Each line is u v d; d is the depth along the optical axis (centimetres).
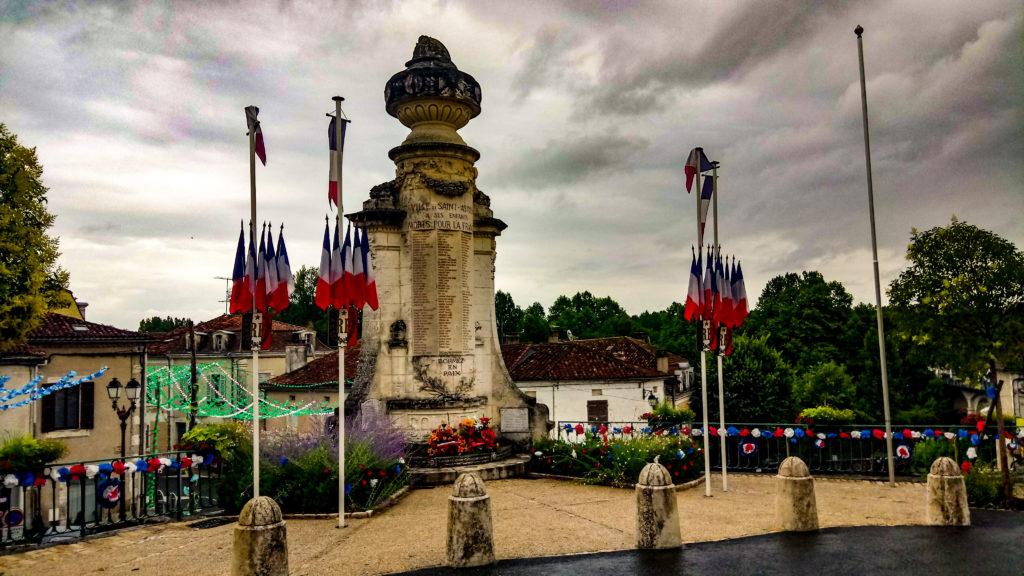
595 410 3188
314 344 4388
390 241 1619
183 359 4019
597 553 880
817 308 4959
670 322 6581
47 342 2427
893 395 3616
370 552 903
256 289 1022
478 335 1686
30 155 2086
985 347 1202
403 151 1620
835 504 1189
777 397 3394
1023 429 1432
